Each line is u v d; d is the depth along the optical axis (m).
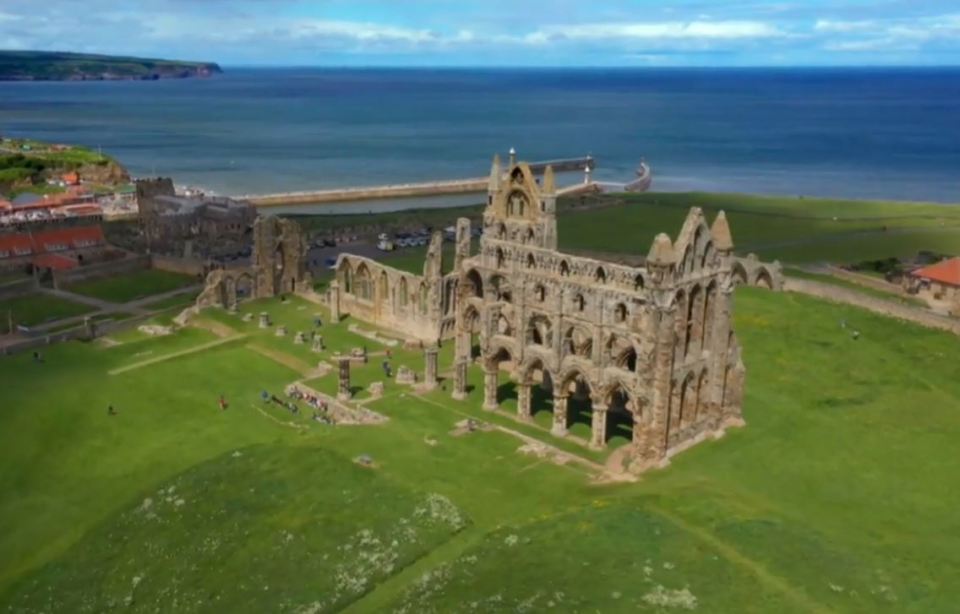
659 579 61.59
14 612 67.56
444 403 101.50
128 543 74.88
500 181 111.50
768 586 61.12
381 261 183.12
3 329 137.12
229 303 142.62
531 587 61.09
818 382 105.31
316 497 77.31
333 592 64.38
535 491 79.56
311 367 116.81
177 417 101.00
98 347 125.31
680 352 84.69
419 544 70.06
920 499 78.25
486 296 97.88
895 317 129.12
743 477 82.19
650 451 84.06
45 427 97.12
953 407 98.88
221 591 66.19
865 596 60.56
